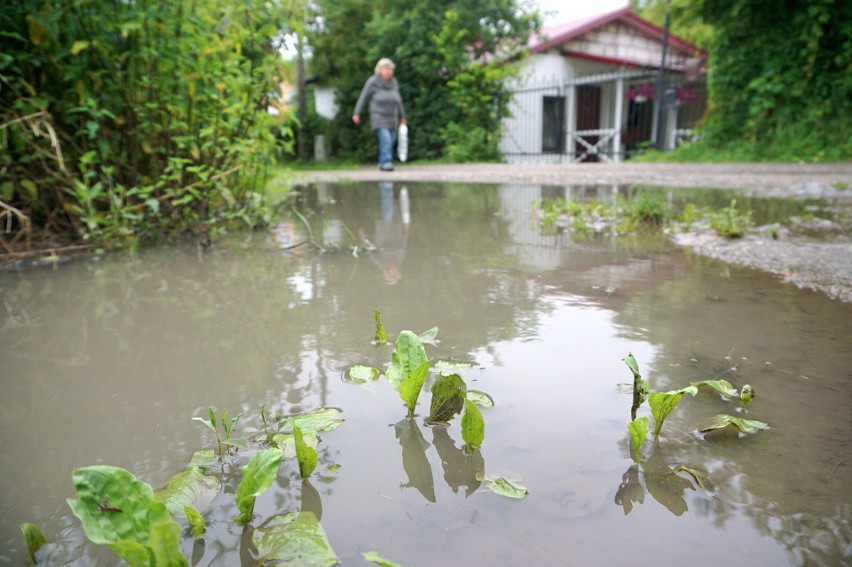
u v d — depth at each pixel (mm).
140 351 1605
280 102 3914
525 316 1841
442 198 6039
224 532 842
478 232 3625
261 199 4160
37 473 1025
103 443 1117
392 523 854
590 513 871
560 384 1325
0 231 2904
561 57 18625
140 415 1227
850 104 11898
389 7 18016
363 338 1661
